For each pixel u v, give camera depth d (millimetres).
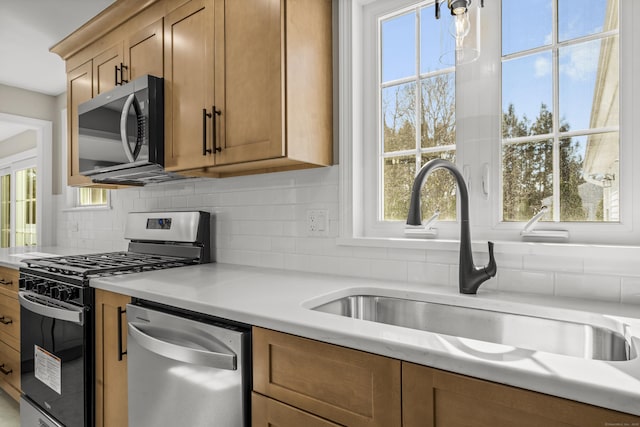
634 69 1147
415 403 760
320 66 1611
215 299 1175
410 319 1283
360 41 1683
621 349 886
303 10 1529
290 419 939
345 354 853
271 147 1447
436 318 1231
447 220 1498
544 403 624
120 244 2801
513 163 1356
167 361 1222
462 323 1182
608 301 1124
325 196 1699
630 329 850
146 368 1299
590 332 974
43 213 3461
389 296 1333
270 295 1231
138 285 1415
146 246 2340
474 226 1409
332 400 875
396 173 1629
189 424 1152
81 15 2242
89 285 1563
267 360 992
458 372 708
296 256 1788
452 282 1385
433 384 737
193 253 2068
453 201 1487
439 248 1397
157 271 1759
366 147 1679
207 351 1095
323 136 1625
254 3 1503
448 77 1515
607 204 1194
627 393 553
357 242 1588
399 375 780
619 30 1175
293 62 1473
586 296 1159
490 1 1391
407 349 761
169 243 2209
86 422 1550
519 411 650
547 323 1042
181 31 1764
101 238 2979
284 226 1831
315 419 896
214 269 1818
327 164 1647
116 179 2311
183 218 2102
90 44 2287
